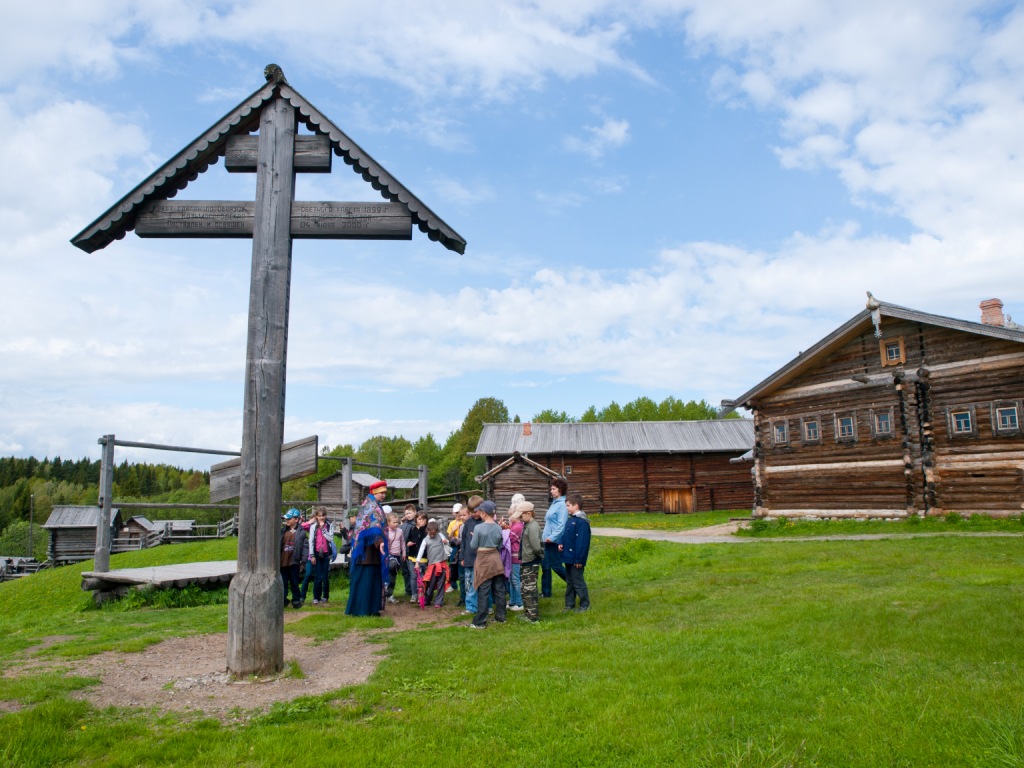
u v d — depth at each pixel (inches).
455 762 177.8
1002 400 867.4
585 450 1859.0
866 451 1010.7
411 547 496.4
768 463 1151.6
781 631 312.5
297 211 290.2
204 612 436.5
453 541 527.5
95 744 189.5
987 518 855.1
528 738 195.0
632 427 1987.0
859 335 1037.2
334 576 654.5
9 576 1878.7
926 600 365.7
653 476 1861.5
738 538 941.8
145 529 2033.7
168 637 342.6
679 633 320.5
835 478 1050.1
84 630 372.8
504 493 1462.8
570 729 201.2
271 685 249.8
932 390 938.1
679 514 1756.9
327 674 267.4
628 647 298.4
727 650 286.2
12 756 176.6
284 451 274.4
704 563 614.9
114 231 298.5
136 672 269.1
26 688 237.5
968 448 896.3
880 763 171.6
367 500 431.5
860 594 402.0
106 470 549.3
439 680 254.2
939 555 567.2
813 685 233.1
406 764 177.0
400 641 326.3
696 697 224.5
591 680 247.3
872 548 648.4
